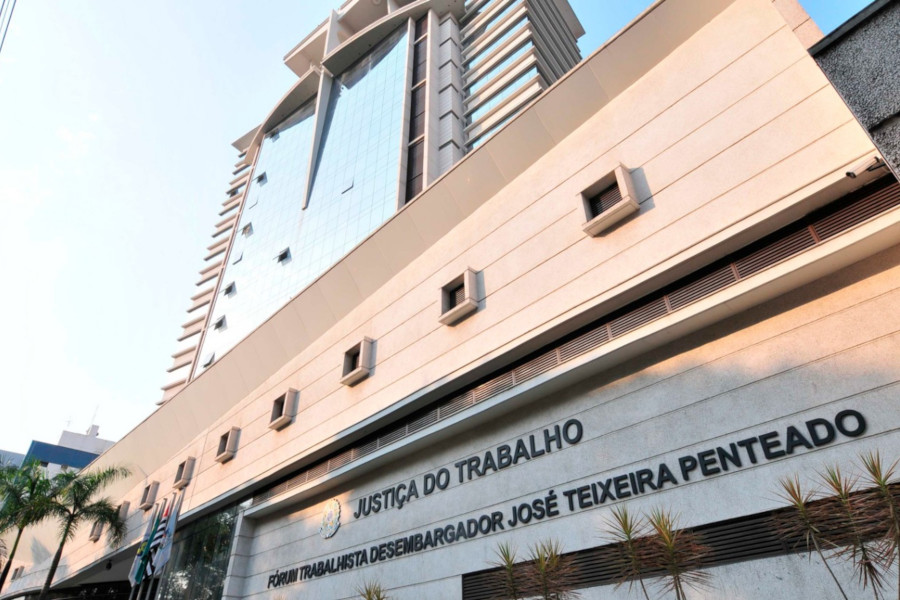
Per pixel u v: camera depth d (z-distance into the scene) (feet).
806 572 24.75
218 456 72.64
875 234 26.43
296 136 212.64
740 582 26.53
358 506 51.60
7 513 95.66
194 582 68.13
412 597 41.63
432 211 54.39
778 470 27.30
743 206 31.60
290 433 62.34
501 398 40.88
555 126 46.21
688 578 27.53
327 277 64.18
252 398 74.28
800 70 32.30
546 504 36.22
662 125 38.73
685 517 29.55
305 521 57.52
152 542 71.51
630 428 34.24
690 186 35.04
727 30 37.42
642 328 34.27
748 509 27.48
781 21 34.45
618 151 40.91
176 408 88.94
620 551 26.61
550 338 39.96
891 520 19.11
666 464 31.60
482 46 156.97
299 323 68.39
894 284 27.04
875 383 25.89
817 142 29.86
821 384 27.61
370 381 54.24
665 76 40.14
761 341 30.68
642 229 36.50
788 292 30.60
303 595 51.93
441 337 48.32
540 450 38.42
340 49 193.16
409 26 176.14
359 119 171.01
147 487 91.81
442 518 42.73
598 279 37.63
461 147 137.90
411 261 56.59
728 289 31.17
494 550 37.73
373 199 141.90
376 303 58.85
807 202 29.17
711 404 31.30
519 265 44.34
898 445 24.13
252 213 206.69
